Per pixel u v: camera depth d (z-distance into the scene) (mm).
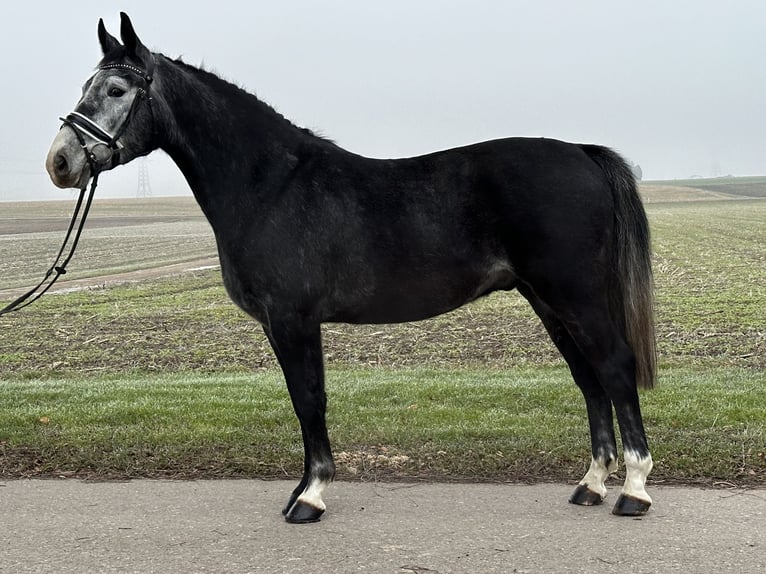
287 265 4691
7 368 10695
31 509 4816
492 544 4207
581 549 4117
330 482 4758
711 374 8586
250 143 4891
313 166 4898
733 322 12883
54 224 63094
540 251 4582
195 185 4980
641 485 4586
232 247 4809
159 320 14883
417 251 4719
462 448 5805
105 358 11328
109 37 4973
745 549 4059
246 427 6570
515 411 7008
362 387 8109
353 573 3895
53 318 15281
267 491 5172
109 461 5719
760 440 5738
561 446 5773
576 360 5066
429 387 7977
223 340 12688
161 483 5328
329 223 4742
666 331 12227
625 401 4590
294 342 4738
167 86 4895
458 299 4855
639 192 4797
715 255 25766
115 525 4559
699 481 5148
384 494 5059
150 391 8109
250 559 4086
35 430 6512
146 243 40031
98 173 4770
